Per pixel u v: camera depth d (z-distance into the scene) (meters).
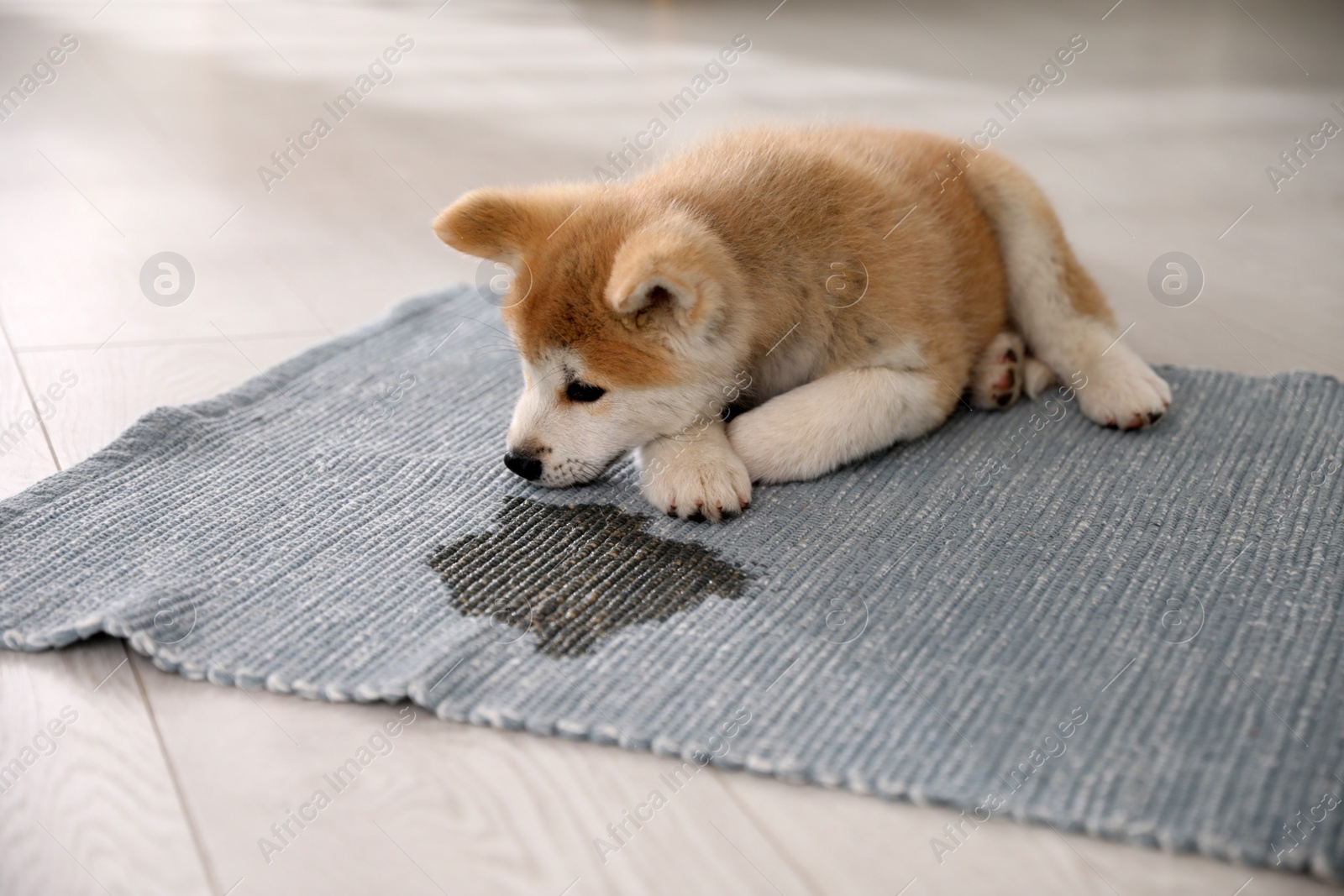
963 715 1.39
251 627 1.57
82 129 3.92
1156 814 1.23
